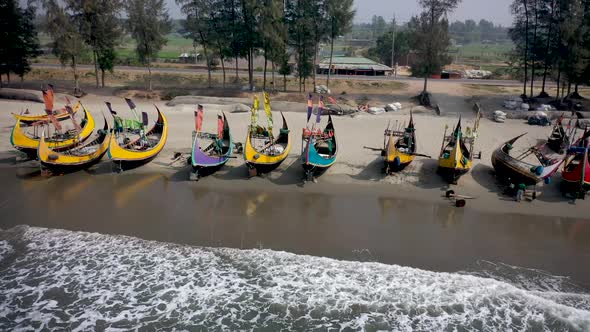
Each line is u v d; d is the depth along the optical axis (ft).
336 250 69.97
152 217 79.51
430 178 96.63
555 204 86.22
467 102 161.38
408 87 190.70
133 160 98.89
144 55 176.55
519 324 55.06
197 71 229.45
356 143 114.62
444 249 70.74
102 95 173.17
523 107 147.74
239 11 169.99
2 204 83.35
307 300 59.31
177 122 134.92
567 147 97.71
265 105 104.53
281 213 81.71
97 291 60.75
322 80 204.23
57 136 110.83
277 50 165.07
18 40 175.22
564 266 66.74
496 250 70.69
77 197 87.10
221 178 96.99
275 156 96.32
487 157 106.11
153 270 64.95
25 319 55.98
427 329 54.60
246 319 56.29
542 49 157.38
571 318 55.72
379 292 60.59
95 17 172.96
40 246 70.03
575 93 164.45
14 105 152.25
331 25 168.14
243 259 67.41
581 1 147.33
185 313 57.26
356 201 87.20
